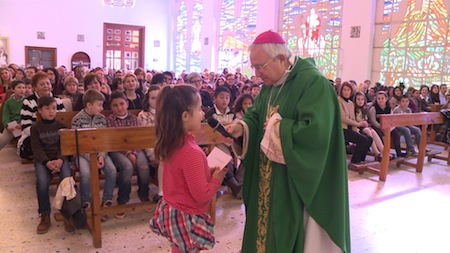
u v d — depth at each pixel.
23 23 13.27
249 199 1.98
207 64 14.07
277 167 1.77
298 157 1.58
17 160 4.64
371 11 8.99
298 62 1.77
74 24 14.16
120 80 5.09
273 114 1.75
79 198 2.65
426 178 4.56
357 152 4.78
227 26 13.27
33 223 2.93
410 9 8.55
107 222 3.02
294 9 10.75
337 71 9.74
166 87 1.67
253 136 1.93
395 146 5.29
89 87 4.62
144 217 3.14
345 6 9.46
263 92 1.98
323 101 1.63
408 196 3.85
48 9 13.63
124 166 3.08
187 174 1.64
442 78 8.16
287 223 1.73
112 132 2.54
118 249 2.57
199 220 1.73
